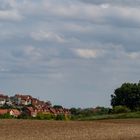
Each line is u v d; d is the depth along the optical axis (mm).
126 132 63031
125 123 89938
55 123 78812
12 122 77875
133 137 55906
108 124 81812
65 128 66938
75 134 57219
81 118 138250
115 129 68062
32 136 52844
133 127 73875
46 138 51125
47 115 134000
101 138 53344
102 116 139125
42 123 77438
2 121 80438
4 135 53219
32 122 79500
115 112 163375
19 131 59188
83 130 64062
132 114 134750
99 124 80812
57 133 57688
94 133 59625
